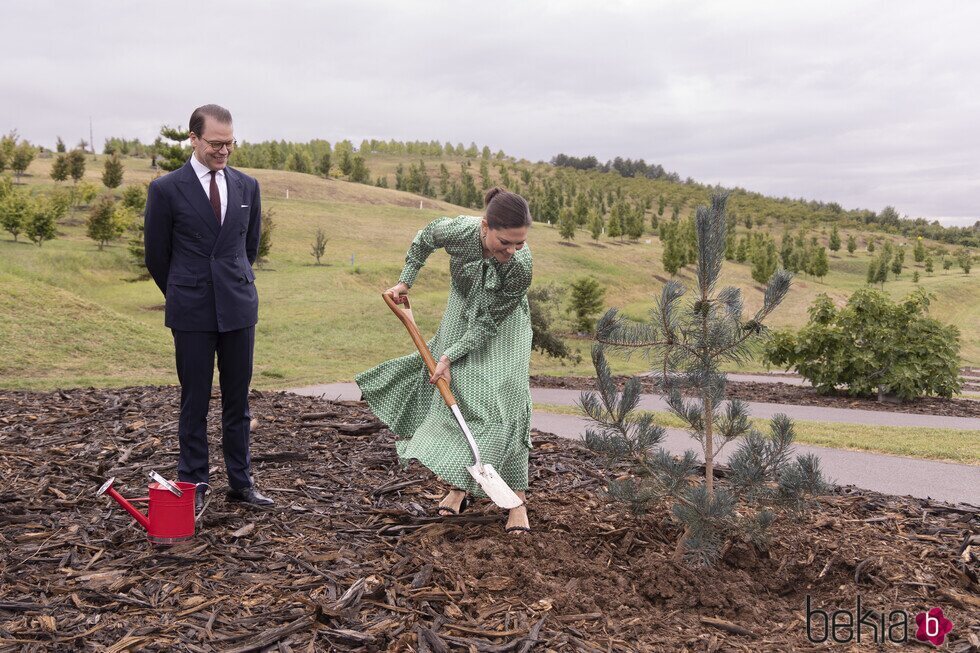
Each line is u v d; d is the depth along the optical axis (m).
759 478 3.53
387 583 3.26
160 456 5.40
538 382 15.56
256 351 21.22
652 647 2.92
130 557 3.47
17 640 2.69
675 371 3.61
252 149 121.19
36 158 101.44
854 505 4.86
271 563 3.47
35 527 3.83
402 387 4.13
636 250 74.50
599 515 4.32
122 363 16.23
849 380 14.39
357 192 84.88
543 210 106.00
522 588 3.35
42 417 6.52
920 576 3.63
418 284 39.78
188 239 3.95
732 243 89.81
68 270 37.91
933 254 141.88
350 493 4.68
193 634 2.80
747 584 3.55
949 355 14.10
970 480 6.24
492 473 3.63
